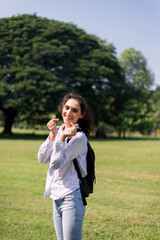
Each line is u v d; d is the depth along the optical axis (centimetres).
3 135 3228
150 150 1806
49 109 2923
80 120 256
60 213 239
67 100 249
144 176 916
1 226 426
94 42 3622
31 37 3162
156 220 479
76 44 3288
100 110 3416
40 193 635
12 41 3095
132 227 441
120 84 3525
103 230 424
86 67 3188
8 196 600
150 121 3747
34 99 2906
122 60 4103
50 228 423
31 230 413
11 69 2889
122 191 693
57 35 3253
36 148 1577
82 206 232
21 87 2784
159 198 632
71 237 226
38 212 499
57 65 3108
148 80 4091
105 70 3216
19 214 485
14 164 1070
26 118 3772
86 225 442
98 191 682
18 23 3189
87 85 3169
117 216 493
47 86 2844
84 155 239
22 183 736
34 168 988
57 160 219
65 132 221
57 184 234
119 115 3716
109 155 1475
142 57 4094
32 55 3050
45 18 3475
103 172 966
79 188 235
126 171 1004
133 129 3747
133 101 3744
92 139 3095
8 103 2781
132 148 1955
